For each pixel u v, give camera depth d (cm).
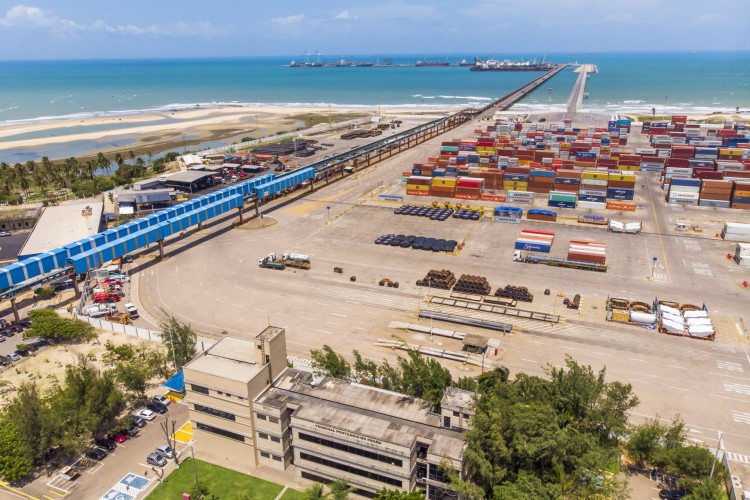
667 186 19362
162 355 8769
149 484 6425
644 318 9838
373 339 9562
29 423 6519
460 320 10044
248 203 17562
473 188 18362
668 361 8744
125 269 12862
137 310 10712
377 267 12744
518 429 5606
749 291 11188
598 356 8900
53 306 11119
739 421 7306
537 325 9938
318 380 7250
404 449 5684
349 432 5941
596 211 17112
